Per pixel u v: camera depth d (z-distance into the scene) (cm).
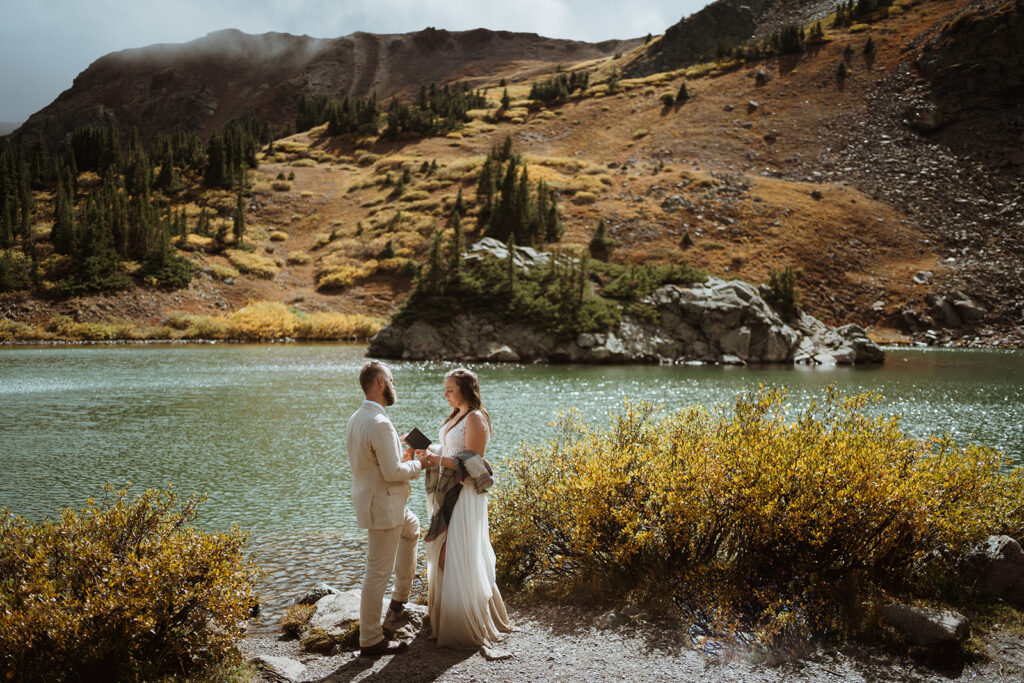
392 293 6450
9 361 3509
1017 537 538
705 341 4184
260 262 6875
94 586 371
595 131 10281
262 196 8706
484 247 4797
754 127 9256
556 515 570
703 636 427
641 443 606
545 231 6419
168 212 7681
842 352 3912
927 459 542
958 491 527
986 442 1446
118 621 353
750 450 519
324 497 1008
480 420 462
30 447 1395
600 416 1819
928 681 366
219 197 8556
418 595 583
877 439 560
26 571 388
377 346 4275
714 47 14950
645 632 438
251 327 5453
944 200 7112
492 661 409
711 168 8362
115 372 3008
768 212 6750
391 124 10981
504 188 6525
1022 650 400
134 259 6372
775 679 371
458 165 8781
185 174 9500
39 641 342
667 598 477
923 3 11625
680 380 2911
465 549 438
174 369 3169
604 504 522
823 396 2319
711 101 10244
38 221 7512
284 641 475
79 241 6203
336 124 11675
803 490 477
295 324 5603
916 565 496
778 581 471
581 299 4266
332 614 489
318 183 9275
